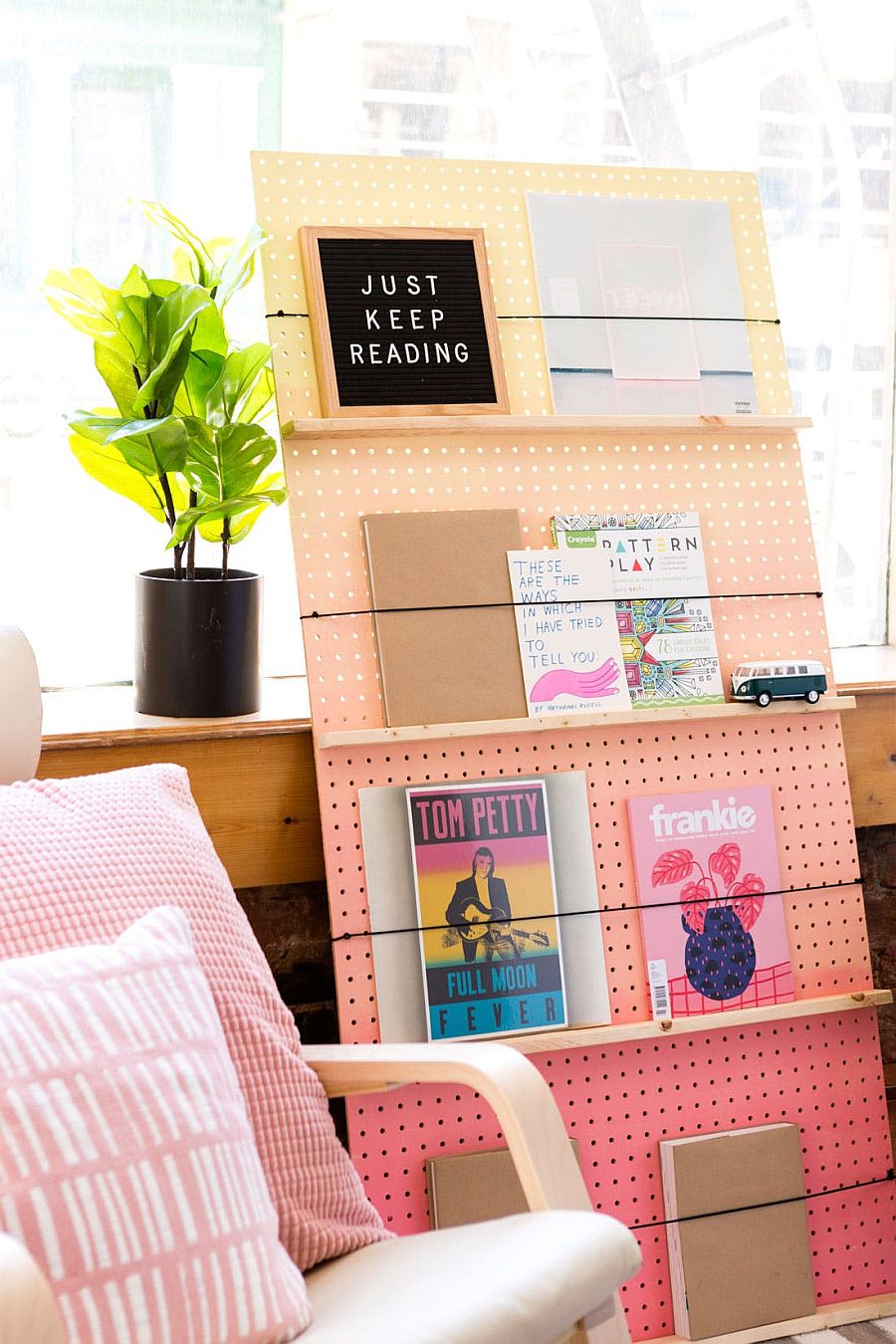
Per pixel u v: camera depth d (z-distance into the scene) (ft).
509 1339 3.48
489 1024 6.35
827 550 9.12
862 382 9.11
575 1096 6.49
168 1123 3.71
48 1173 3.48
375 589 6.47
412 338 6.72
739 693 6.89
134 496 6.89
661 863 6.74
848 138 8.87
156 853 4.62
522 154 8.20
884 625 9.22
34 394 7.52
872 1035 7.02
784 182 8.77
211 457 6.54
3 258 7.41
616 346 7.13
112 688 7.82
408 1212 6.18
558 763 6.72
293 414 6.60
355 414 6.54
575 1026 6.49
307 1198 4.40
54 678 7.72
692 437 7.23
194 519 6.44
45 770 6.21
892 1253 6.87
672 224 7.37
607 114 8.36
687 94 8.50
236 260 6.39
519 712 6.61
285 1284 3.72
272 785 6.51
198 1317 3.52
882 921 7.80
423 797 6.42
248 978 4.62
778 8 8.64
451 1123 6.29
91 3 7.38
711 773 6.95
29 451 7.54
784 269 8.84
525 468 6.90
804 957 6.97
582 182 7.30
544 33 8.18
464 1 8.00
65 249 7.50
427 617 6.53
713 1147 6.53
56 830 4.50
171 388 6.39
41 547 7.62
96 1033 3.76
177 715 6.64
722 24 8.53
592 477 7.00
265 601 8.07
